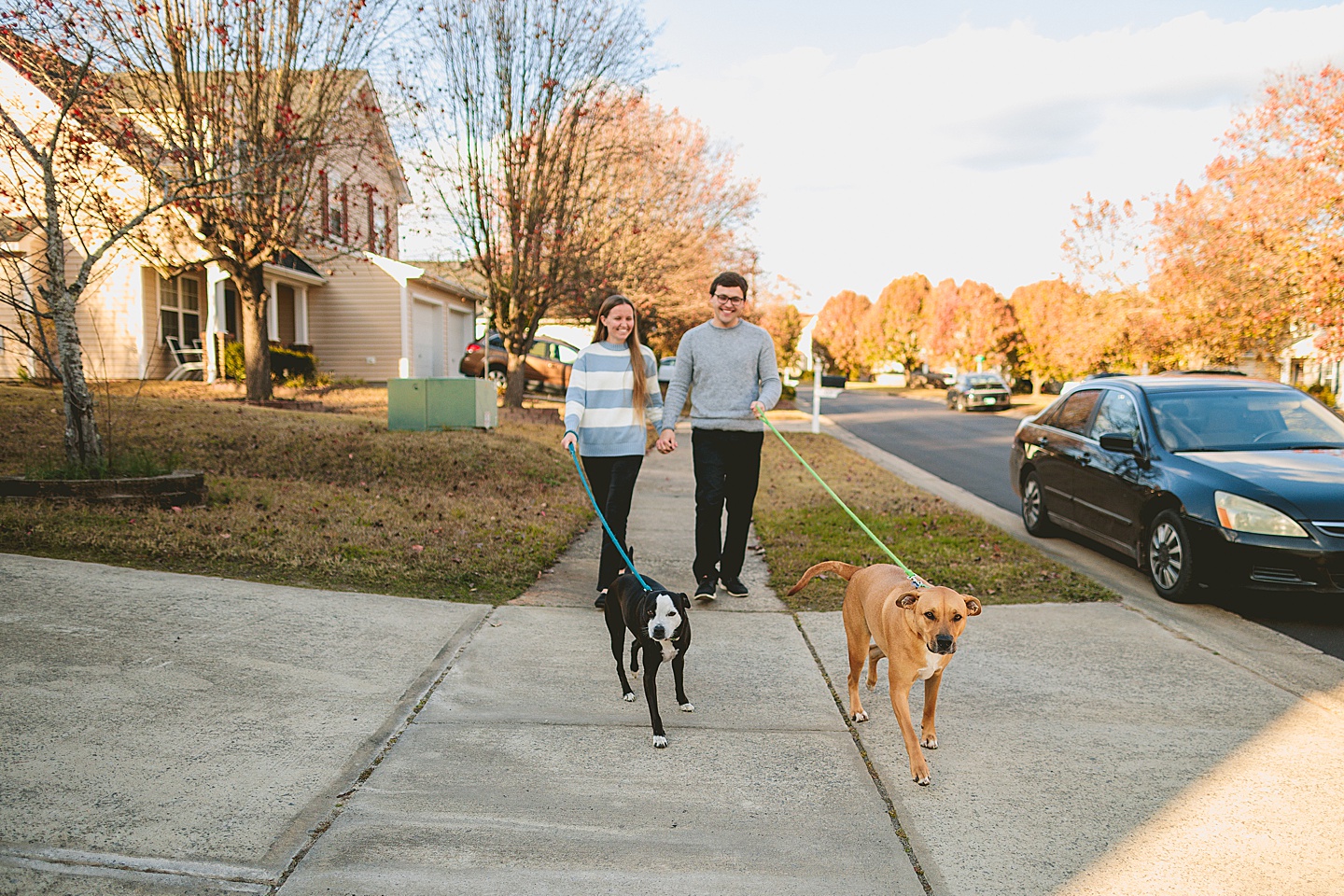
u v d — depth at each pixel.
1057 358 33.69
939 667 3.49
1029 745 3.75
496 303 18.09
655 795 3.27
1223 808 3.23
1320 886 2.76
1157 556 6.27
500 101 16.48
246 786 3.18
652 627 3.68
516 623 5.20
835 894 2.69
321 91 13.78
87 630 4.46
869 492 10.87
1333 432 6.69
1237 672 4.62
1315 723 3.98
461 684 4.25
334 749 3.49
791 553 7.27
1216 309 23.61
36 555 5.63
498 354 23.77
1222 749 3.72
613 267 19.80
